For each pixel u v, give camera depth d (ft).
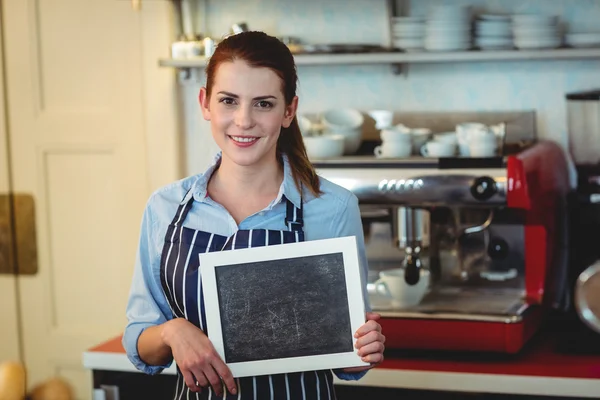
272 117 4.84
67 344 10.36
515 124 8.79
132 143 9.76
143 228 5.32
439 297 7.90
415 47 8.45
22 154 10.17
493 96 8.88
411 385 6.97
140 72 9.62
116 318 10.16
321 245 4.95
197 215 5.15
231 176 5.16
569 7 8.63
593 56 7.95
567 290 8.71
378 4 9.06
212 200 5.13
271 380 5.01
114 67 9.72
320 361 4.94
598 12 8.58
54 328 10.40
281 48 4.90
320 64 9.15
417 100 9.05
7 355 10.56
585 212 7.68
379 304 7.63
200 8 9.48
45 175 10.16
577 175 7.91
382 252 8.27
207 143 9.60
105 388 7.55
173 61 8.99
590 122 7.78
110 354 7.48
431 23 8.30
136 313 5.35
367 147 8.89
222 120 4.85
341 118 8.93
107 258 10.09
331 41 9.25
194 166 9.66
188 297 5.03
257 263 4.94
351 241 4.94
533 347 7.54
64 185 10.11
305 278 4.94
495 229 8.08
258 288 4.93
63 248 10.23
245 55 4.76
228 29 9.43
